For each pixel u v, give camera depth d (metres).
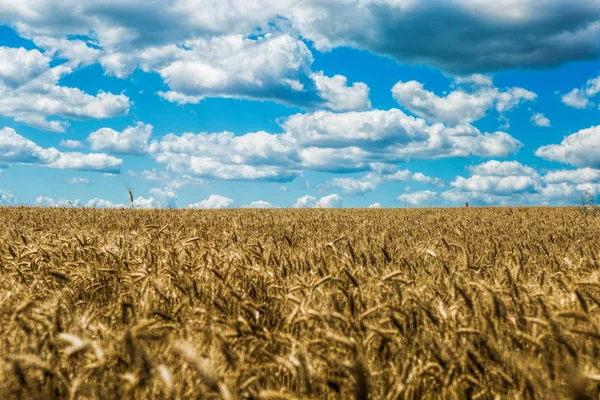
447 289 4.50
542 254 7.48
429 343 3.00
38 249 6.19
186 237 8.23
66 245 6.98
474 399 2.76
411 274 5.35
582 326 3.42
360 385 2.56
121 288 5.10
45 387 2.66
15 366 2.49
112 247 6.40
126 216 13.96
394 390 2.78
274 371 3.13
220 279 4.71
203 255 5.85
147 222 12.83
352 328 3.23
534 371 2.74
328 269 5.33
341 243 8.39
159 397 2.70
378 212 22.47
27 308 3.50
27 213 15.79
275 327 3.70
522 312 3.51
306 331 3.52
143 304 4.04
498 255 6.95
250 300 4.21
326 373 3.02
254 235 9.71
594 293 4.37
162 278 4.91
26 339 3.22
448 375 2.85
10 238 8.26
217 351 3.06
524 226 12.45
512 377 3.01
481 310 3.73
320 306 3.86
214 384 2.38
